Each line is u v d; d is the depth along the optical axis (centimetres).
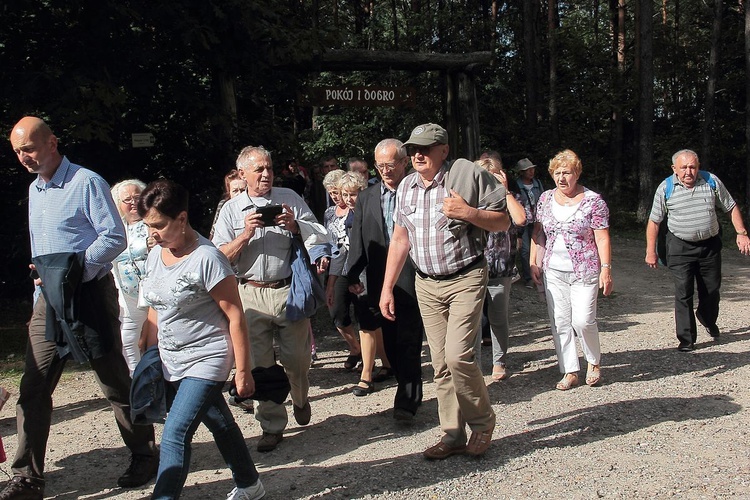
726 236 1861
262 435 510
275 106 1391
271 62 948
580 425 514
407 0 2381
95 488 441
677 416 527
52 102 809
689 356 699
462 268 442
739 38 2811
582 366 687
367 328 614
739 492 393
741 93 2898
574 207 603
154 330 402
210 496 421
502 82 2425
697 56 2950
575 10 3316
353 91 1107
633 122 2934
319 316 951
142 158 1008
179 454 360
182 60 941
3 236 1014
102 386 436
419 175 456
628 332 830
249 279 494
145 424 390
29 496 400
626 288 1159
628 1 2964
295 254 498
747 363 662
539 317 940
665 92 3195
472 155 1196
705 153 2350
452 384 459
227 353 377
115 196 544
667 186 722
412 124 1945
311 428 538
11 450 511
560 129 2525
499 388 623
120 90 810
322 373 697
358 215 562
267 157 502
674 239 721
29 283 1055
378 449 485
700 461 440
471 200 430
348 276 571
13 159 1010
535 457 457
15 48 874
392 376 666
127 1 847
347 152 1973
